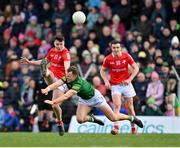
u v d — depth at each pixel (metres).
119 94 41.19
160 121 49.53
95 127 49.25
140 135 41.28
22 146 33.19
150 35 57.72
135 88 52.41
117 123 40.75
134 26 60.81
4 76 57.06
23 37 60.97
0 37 61.78
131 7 61.66
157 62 53.75
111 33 58.91
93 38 58.44
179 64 53.03
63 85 39.66
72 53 55.44
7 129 53.12
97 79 52.31
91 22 60.41
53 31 60.91
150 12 60.31
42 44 59.03
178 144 34.50
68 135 41.06
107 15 60.59
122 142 35.25
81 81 36.09
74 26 60.78
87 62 54.25
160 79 52.41
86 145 33.47
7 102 54.19
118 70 41.25
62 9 62.22
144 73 52.97
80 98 37.41
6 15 63.84
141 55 54.12
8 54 59.19
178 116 50.16
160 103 51.72
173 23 58.34
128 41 57.41
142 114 51.56
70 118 52.03
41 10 63.31
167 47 56.91
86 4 63.12
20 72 56.53
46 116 52.41
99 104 37.31
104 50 58.19
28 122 53.12
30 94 53.56
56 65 40.28
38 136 40.03
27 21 62.41
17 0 64.69
